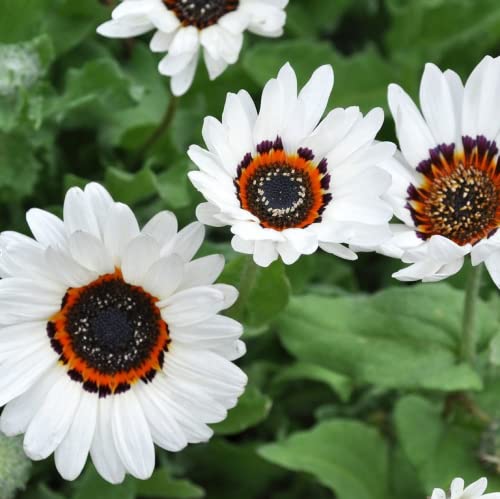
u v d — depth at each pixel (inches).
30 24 25.9
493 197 22.2
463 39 28.9
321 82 21.4
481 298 26.6
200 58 26.9
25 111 24.8
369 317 24.3
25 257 20.8
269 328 25.4
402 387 23.8
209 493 26.4
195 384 21.2
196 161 20.5
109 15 26.6
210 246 25.1
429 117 22.1
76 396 21.4
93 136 27.0
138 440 21.3
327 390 26.7
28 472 22.9
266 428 26.5
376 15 30.5
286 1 23.7
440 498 20.9
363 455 25.1
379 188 20.8
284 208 20.9
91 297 21.4
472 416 24.6
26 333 21.3
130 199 25.5
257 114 21.5
